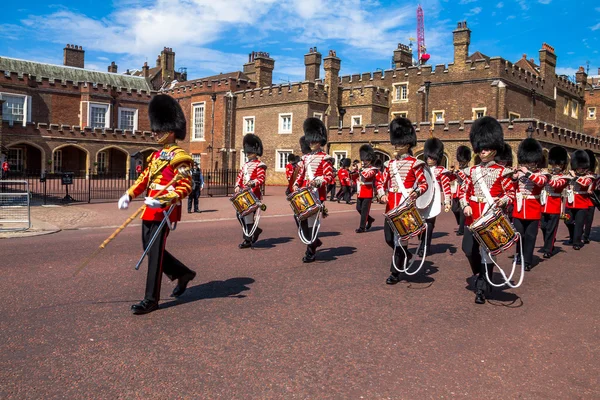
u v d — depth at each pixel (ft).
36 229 39.91
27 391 12.33
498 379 13.61
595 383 13.52
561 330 17.70
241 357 14.58
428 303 20.52
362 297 21.11
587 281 25.29
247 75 150.82
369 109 119.14
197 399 12.11
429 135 99.04
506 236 19.44
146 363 14.05
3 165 107.04
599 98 167.22
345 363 14.35
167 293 21.16
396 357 14.88
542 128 92.53
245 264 27.20
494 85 108.68
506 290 23.26
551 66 128.26
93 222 46.03
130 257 28.53
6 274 23.93
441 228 45.85
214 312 18.63
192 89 138.00
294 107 116.78
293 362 14.33
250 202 30.91
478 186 21.31
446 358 14.92
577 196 35.24
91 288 21.63
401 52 134.82
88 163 127.75
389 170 23.89
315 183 27.32
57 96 134.21
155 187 18.37
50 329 16.53
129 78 161.07
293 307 19.43
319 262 28.22
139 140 135.03
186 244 33.53
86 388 12.54
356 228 44.75
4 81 125.70
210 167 132.77
